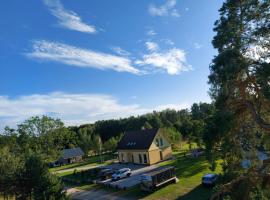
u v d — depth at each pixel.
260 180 14.95
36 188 22.06
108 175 39.97
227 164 16.50
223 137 14.78
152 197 27.61
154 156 49.50
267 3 13.92
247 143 16.34
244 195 14.84
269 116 15.94
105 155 75.81
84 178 41.66
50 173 23.08
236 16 14.74
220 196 16.11
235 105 15.64
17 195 23.94
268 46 14.23
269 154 16.31
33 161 23.27
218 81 14.52
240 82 14.77
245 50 14.16
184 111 120.12
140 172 41.94
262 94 13.71
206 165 39.31
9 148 47.22
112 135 98.56
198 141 42.53
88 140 80.25
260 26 14.20
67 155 72.94
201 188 28.23
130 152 52.69
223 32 14.54
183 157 50.97
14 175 23.34
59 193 22.39
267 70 13.02
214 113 15.30
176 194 27.52
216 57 14.16
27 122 50.59
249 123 16.11
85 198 30.53
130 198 28.33
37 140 51.28
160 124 89.19
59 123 53.03
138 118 99.25
